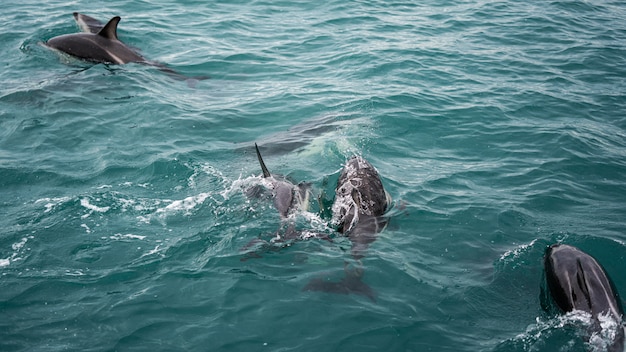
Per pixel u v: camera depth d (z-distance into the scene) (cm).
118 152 1178
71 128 1262
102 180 1073
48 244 888
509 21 2122
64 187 1045
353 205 977
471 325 762
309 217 973
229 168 1146
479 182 1123
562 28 2059
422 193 1070
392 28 2003
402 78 1599
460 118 1383
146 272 839
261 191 1025
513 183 1122
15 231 912
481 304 799
